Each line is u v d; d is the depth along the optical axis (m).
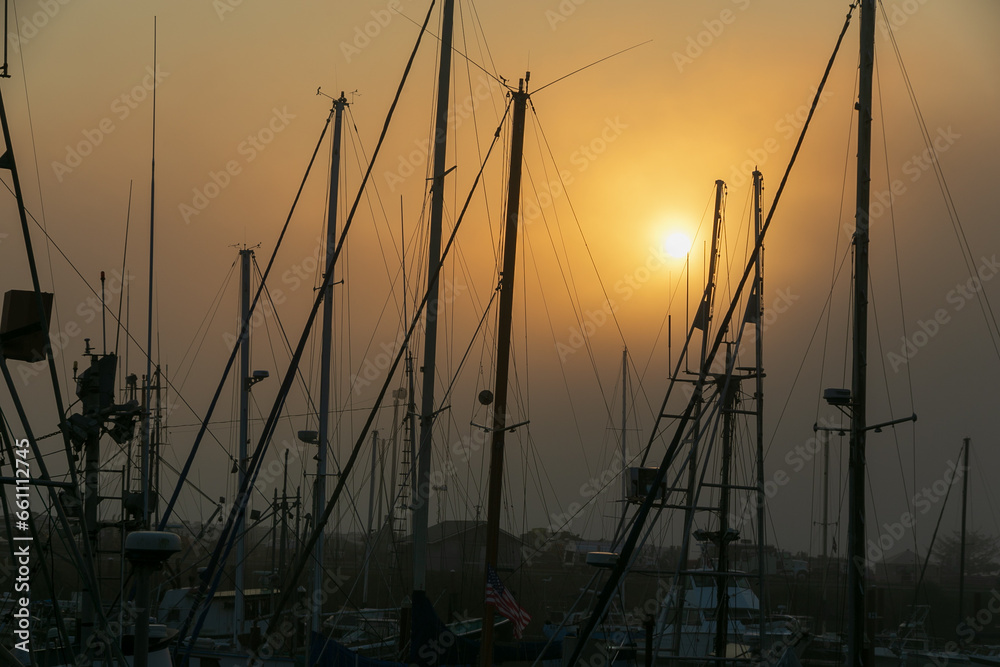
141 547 8.72
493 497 19.41
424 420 22.44
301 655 26.38
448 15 24.20
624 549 17.09
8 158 10.78
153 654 12.05
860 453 18.00
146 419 19.45
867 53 18.88
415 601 20.34
